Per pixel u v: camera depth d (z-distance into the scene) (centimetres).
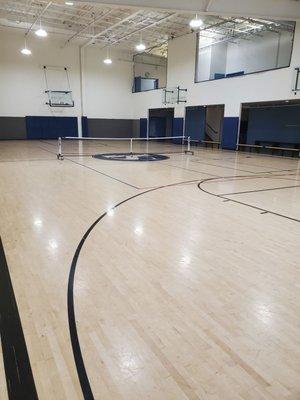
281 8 912
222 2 858
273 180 750
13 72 1748
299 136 1259
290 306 236
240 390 161
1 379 167
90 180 699
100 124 2059
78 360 180
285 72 1236
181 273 283
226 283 268
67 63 1883
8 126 1795
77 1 761
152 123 2041
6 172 776
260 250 337
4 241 347
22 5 1312
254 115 1428
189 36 1639
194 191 614
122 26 1537
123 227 399
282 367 177
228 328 210
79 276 274
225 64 1783
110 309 228
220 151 1471
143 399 155
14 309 227
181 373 171
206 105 1605
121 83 2083
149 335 201
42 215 439
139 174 795
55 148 1438
